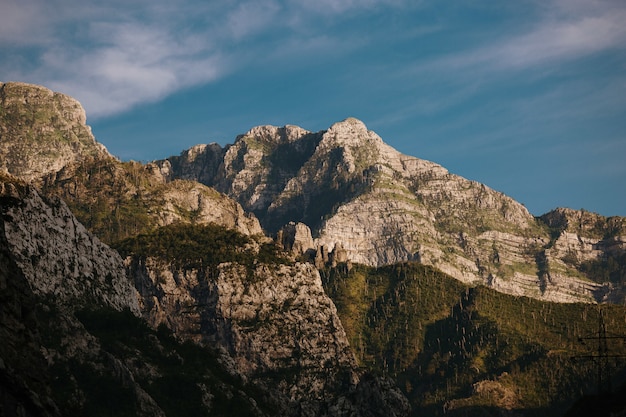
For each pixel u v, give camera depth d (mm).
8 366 119438
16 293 125562
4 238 126500
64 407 141625
